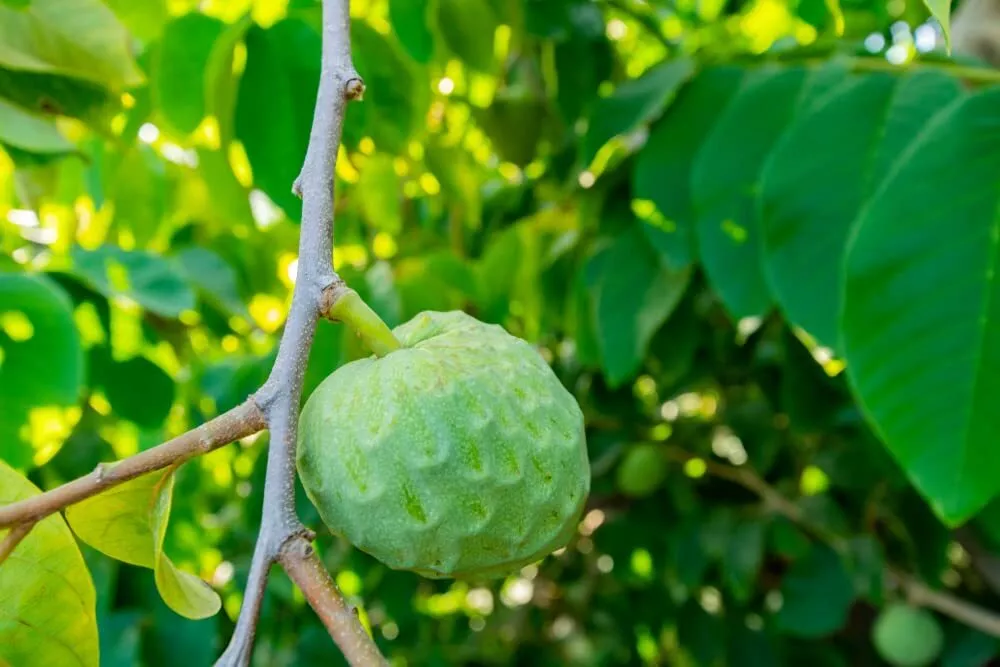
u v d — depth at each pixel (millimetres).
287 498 361
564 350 1030
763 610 1080
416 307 660
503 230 833
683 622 1083
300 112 541
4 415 538
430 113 717
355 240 870
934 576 870
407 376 401
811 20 722
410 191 867
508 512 400
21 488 391
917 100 508
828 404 783
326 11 425
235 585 856
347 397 406
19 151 560
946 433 438
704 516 990
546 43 718
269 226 854
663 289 644
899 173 464
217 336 866
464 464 395
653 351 771
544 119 801
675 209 587
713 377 937
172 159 773
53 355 543
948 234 452
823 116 512
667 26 913
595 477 987
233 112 543
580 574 1305
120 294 622
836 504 929
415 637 1139
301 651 889
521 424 403
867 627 1108
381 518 397
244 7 615
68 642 395
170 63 560
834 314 492
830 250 496
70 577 394
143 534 398
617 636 1223
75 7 525
